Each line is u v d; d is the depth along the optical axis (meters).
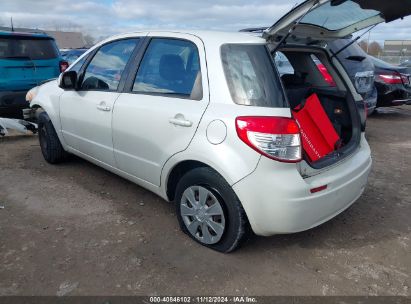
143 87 3.36
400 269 2.89
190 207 3.10
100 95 3.77
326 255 3.04
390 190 4.44
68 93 4.29
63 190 4.16
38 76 7.12
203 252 3.01
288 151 2.58
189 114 2.86
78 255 2.94
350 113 3.61
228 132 2.63
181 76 3.06
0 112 6.75
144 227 3.39
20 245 3.06
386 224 3.59
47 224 3.41
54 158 4.88
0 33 6.65
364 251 3.12
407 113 10.06
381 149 6.27
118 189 4.21
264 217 2.64
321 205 2.75
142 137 3.27
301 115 3.36
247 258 2.96
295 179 2.61
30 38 7.06
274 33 2.81
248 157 2.57
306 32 3.19
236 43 2.83
